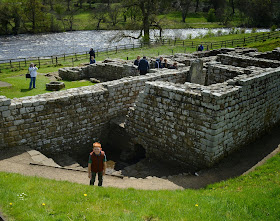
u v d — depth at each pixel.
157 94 12.88
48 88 20.17
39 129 12.65
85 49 54.88
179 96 11.96
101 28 83.69
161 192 8.82
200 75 16.34
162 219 6.59
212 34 60.34
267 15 82.00
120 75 22.70
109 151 15.33
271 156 12.36
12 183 7.88
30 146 12.52
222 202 7.68
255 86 12.96
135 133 14.22
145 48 45.97
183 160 12.29
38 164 10.77
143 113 13.66
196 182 10.45
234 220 6.73
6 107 11.50
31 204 6.64
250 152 12.77
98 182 9.73
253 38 49.50
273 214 7.04
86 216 6.32
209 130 11.10
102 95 14.55
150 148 13.61
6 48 55.50
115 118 15.48
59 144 13.50
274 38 42.47
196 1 106.50
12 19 75.81
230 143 12.13
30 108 12.16
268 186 8.86
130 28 47.12
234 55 20.77
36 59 42.75
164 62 19.25
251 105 12.97
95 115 14.56
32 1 72.38
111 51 44.19
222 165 11.54
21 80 22.69
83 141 14.46
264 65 18.42
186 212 6.94
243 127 12.79
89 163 8.50
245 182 9.74
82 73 24.81
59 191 7.65
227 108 11.36
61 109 13.14
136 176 12.10
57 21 86.62
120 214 6.56
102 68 24.20
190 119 11.70
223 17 93.50
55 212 6.48
